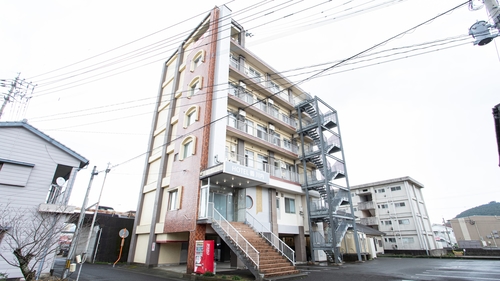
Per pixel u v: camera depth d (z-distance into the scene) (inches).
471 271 486.0
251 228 543.2
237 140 663.8
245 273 453.7
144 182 766.5
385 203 1343.5
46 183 433.4
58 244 438.3
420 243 1181.7
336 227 714.2
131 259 679.7
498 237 1375.5
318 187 758.5
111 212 1042.7
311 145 929.5
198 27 779.4
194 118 647.1
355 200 1464.1
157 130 816.9
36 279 367.6
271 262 436.8
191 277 423.2
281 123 811.4
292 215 748.6
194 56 746.2
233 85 724.0
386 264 670.5
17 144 424.2
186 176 585.0
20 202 398.3
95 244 726.5
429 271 500.1
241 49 756.0
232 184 575.2
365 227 1166.3
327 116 866.1
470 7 222.5
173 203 609.6
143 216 717.9
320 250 764.0
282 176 760.3
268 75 874.1
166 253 629.3
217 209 553.0
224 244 770.8
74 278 420.5
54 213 404.5
